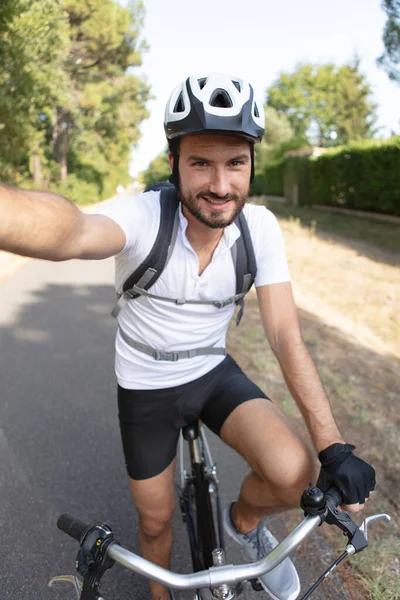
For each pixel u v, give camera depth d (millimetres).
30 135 12422
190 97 1685
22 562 2738
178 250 1853
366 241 13914
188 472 2613
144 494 2150
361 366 5258
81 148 37875
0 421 4176
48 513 3119
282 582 1934
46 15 10789
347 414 4191
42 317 7035
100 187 42188
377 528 2967
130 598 2535
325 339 6027
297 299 7953
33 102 12070
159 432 2158
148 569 1345
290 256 11625
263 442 1890
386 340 6422
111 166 49781
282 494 1849
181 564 2775
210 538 2145
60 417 4258
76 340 6105
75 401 4535
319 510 1418
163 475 2164
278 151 30203
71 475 3498
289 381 1941
